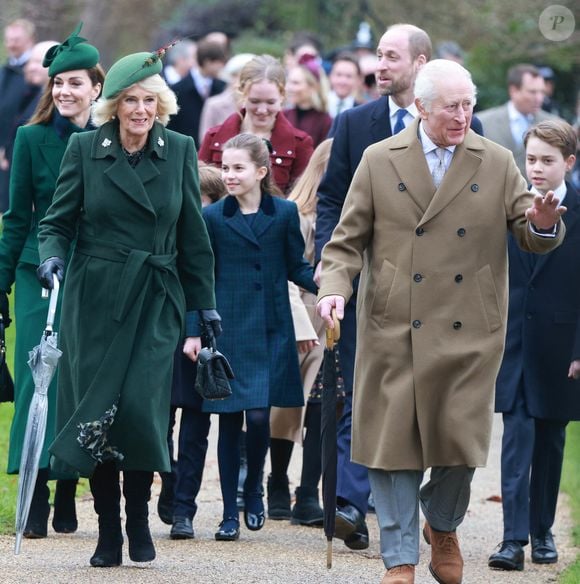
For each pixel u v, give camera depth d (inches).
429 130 808.9
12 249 951.6
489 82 2861.7
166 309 838.5
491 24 2844.5
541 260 979.3
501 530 1079.0
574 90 2822.3
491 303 808.3
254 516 1009.5
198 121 1979.6
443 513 824.3
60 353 798.5
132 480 845.2
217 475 1237.1
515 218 808.3
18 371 954.7
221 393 860.0
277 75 1170.6
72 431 812.6
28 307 950.4
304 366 1079.0
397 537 804.6
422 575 903.7
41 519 950.4
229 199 1014.4
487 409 800.9
